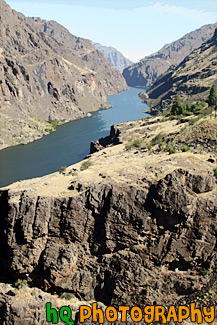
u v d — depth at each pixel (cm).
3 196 5509
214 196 4500
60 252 4719
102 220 4750
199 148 6725
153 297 4394
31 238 4809
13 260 4800
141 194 4622
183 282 4384
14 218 4903
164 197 4450
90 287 4650
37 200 4912
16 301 4503
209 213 4388
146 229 4544
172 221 4447
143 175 4978
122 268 4531
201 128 7725
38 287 4797
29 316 4412
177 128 9569
